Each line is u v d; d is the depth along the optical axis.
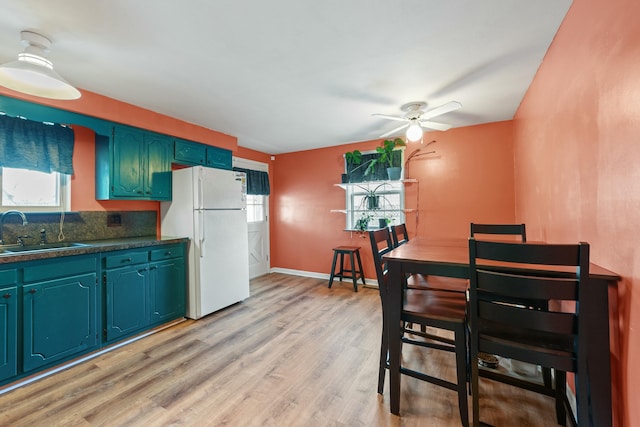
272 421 1.58
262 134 3.96
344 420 1.58
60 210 2.58
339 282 4.55
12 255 1.86
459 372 1.52
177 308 2.97
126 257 2.53
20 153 2.29
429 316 1.60
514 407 1.69
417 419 1.58
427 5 1.51
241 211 3.54
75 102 2.40
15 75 1.67
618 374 1.15
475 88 2.55
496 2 1.50
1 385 1.83
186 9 1.50
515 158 3.34
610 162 1.20
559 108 1.78
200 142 3.55
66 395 1.80
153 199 3.04
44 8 1.47
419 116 2.80
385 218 4.15
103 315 2.38
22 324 1.92
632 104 1.03
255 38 1.78
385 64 2.12
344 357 2.25
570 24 1.56
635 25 1.00
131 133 2.84
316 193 4.88
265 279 4.75
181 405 1.71
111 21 1.59
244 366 2.12
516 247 1.20
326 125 3.56
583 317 1.14
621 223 1.12
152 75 2.23
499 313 1.29
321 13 1.56
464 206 3.71
